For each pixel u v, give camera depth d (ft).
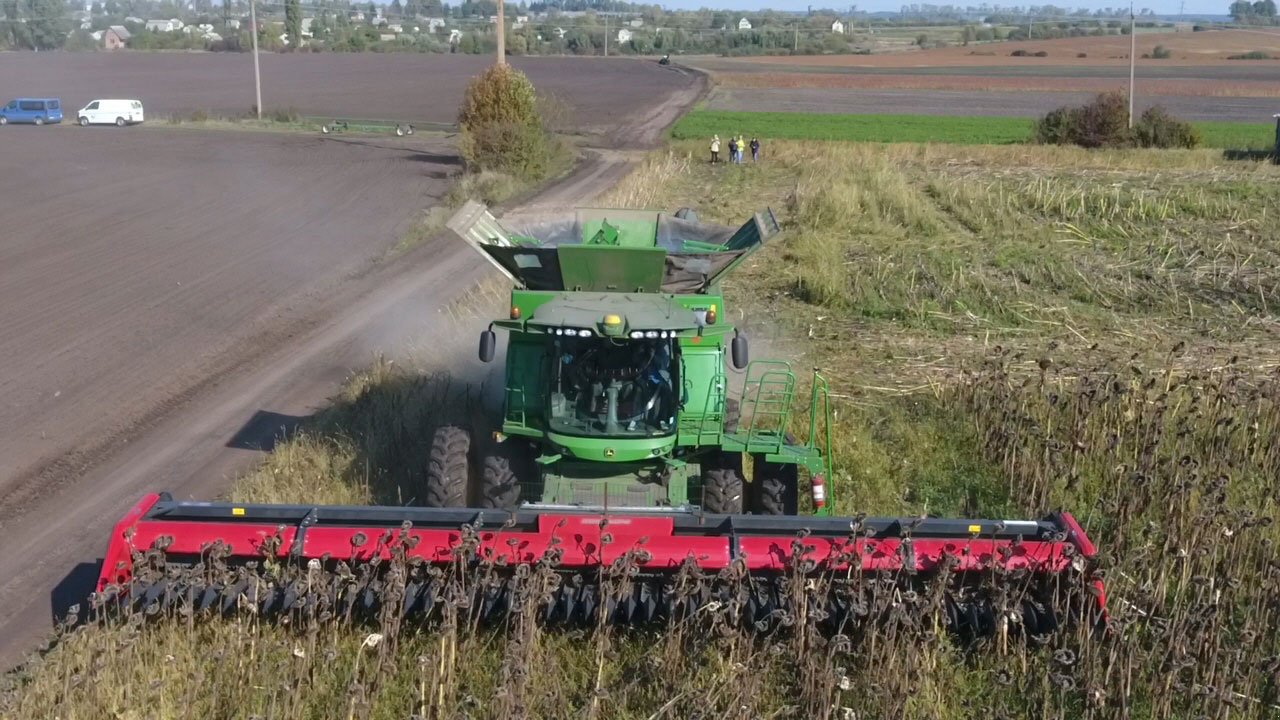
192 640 27.12
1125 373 53.67
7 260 82.23
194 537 28.45
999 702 26.94
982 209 100.27
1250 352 58.95
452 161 153.07
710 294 38.42
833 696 26.05
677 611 28.27
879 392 51.13
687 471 33.96
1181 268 78.38
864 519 28.19
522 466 34.58
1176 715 26.78
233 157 155.02
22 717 25.12
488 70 142.10
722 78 373.20
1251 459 41.98
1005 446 42.04
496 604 28.53
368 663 27.30
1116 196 101.91
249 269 80.69
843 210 96.22
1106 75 388.57
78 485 41.06
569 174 143.54
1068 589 27.89
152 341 61.26
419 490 38.22
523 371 33.50
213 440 45.98
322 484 38.91
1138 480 35.60
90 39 544.21
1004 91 330.95
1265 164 140.36
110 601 28.25
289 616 27.78
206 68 388.57
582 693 26.78
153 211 106.73
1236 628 30.53
